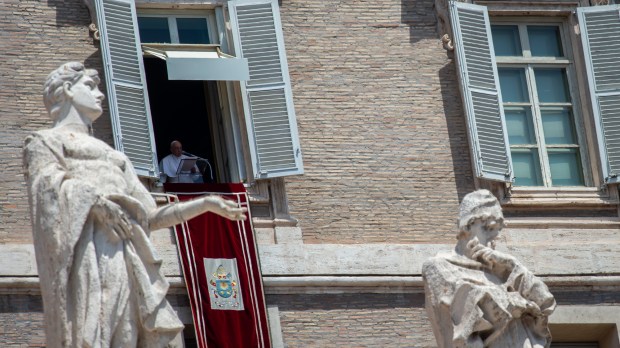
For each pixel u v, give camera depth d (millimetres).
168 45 48969
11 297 45250
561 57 51281
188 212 37094
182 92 56094
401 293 47781
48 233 36469
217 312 46156
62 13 48188
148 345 36594
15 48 47562
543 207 49344
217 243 46750
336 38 49875
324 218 48125
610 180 49719
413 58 50031
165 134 57344
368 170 48812
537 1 51094
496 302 39938
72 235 36312
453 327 40156
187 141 56000
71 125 38156
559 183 50156
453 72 50125
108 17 47969
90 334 35844
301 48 49594
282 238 47594
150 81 55938
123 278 36469
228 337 46000
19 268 45438
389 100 49562
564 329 48594
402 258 48031
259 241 47500
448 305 40219
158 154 55469
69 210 36500
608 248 49125
